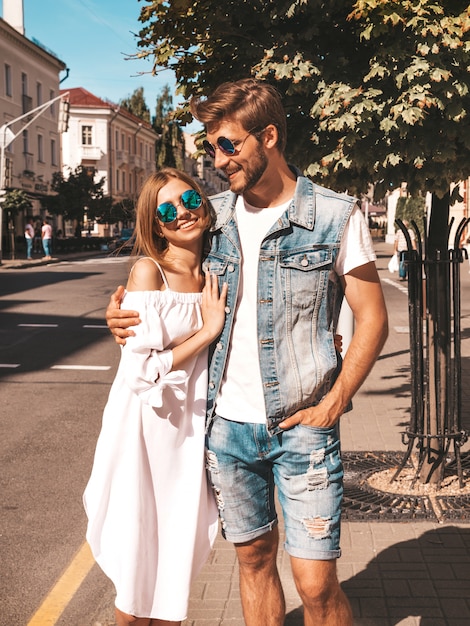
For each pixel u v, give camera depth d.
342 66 3.81
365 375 2.30
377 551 3.73
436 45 3.46
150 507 2.43
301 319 2.32
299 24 4.00
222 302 2.37
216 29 3.95
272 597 2.55
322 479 2.31
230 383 2.39
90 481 2.46
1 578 3.74
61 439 6.27
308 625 2.41
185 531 2.43
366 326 2.30
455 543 3.81
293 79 3.72
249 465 2.40
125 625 2.50
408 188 4.04
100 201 48.31
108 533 2.43
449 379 4.54
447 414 4.58
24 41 45.00
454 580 3.40
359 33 3.69
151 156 78.81
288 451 2.32
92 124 64.25
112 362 9.84
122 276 24.98
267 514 2.49
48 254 35.97
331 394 2.29
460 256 4.39
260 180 2.28
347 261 2.31
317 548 2.31
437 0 3.60
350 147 3.83
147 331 2.29
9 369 9.39
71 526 4.41
